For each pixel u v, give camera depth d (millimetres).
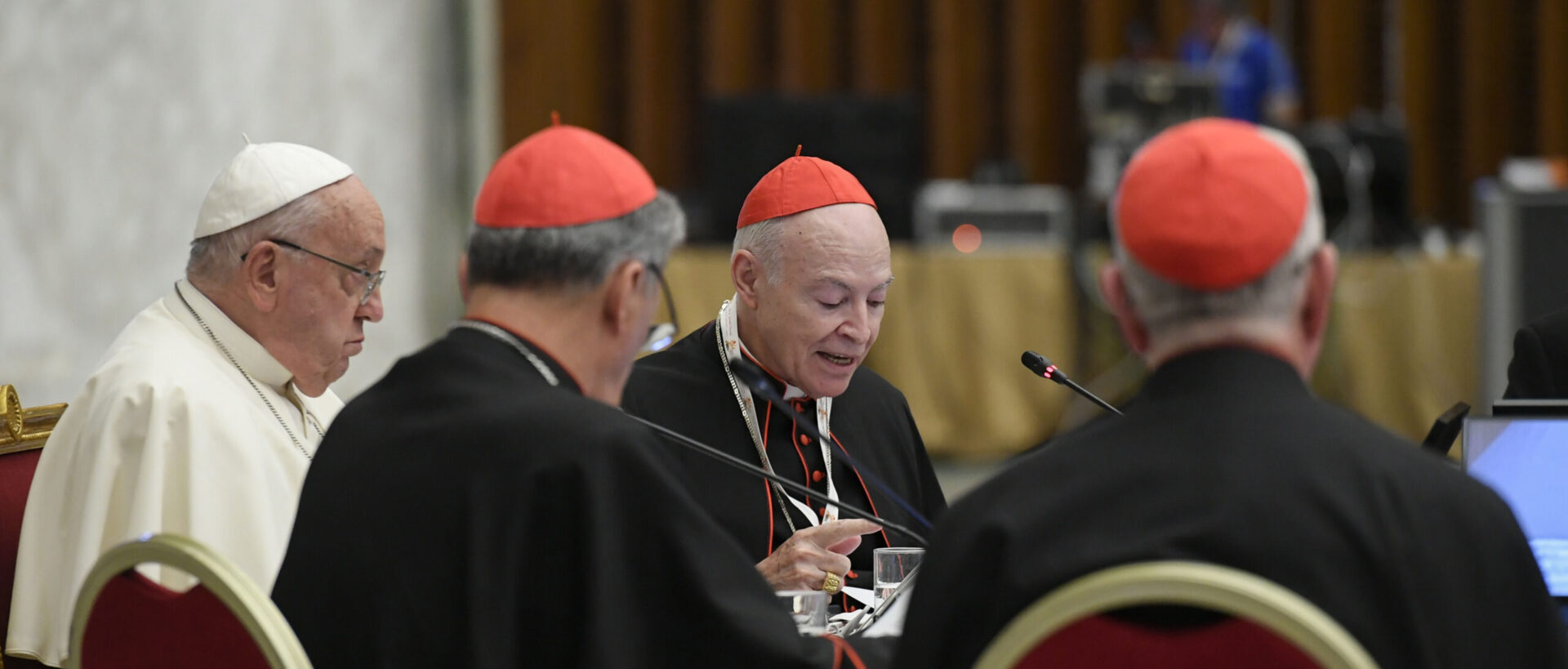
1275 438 3861
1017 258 20125
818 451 7973
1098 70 24422
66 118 15109
